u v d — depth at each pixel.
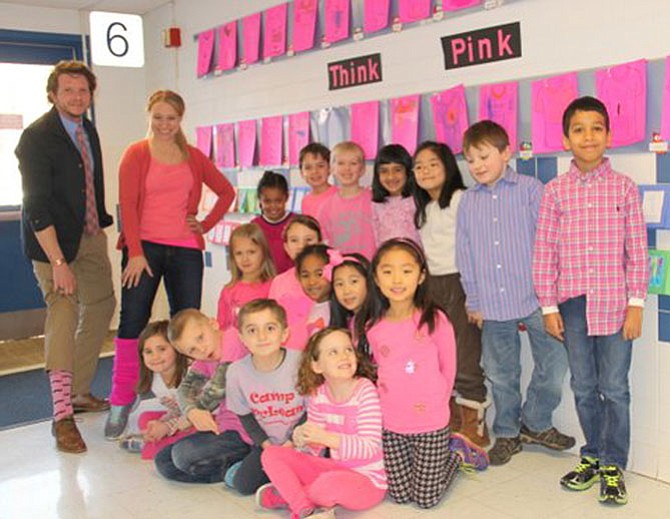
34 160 3.05
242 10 4.11
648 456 2.54
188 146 3.39
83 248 3.32
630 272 2.33
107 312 3.50
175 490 2.61
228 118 4.37
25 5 4.80
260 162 4.13
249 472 2.52
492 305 2.70
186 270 3.38
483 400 2.87
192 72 4.64
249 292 3.07
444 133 3.04
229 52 4.23
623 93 2.44
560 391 2.73
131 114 5.20
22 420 3.46
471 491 2.48
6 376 4.26
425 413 2.38
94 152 3.33
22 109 5.10
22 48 4.94
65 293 3.06
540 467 2.66
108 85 5.09
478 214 2.69
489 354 2.76
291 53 3.77
